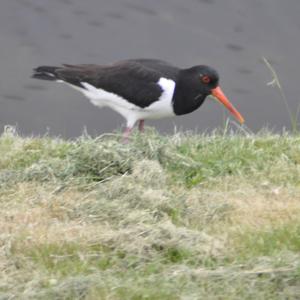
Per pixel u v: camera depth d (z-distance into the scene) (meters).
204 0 26.31
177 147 14.28
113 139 14.46
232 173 13.64
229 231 11.84
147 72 15.48
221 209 12.41
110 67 15.70
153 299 10.39
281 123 22.22
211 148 14.35
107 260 11.15
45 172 13.19
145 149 13.70
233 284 10.59
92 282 10.57
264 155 14.20
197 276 10.71
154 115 15.86
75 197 12.64
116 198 12.53
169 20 25.59
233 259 11.19
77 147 13.72
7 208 12.37
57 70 15.91
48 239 11.52
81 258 11.20
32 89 23.17
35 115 22.25
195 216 12.26
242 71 23.95
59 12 25.84
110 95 15.62
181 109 15.78
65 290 10.45
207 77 15.62
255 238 11.60
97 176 13.21
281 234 11.66
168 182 13.22
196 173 13.56
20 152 14.07
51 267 11.09
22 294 10.42
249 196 12.88
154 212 12.18
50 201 12.48
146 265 11.03
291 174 13.59
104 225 11.90
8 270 10.98
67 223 11.98
